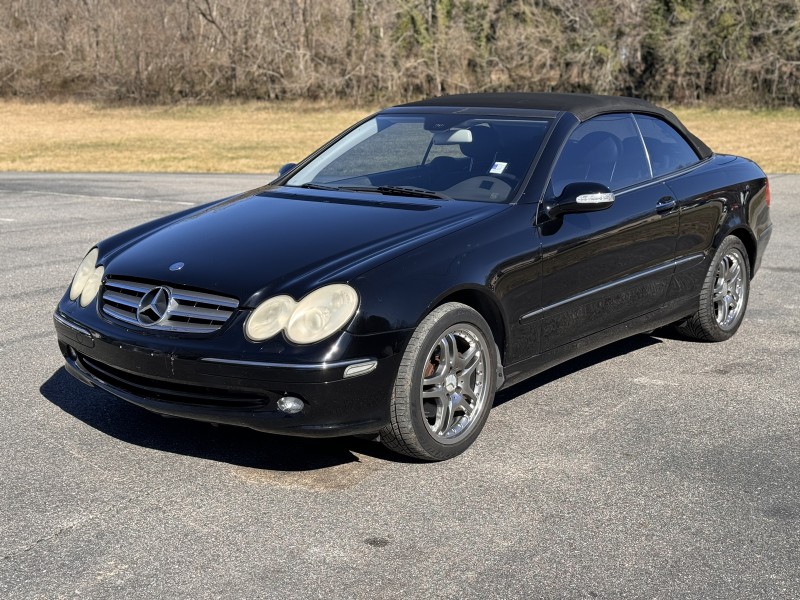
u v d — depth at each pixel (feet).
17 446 13.98
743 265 20.07
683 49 138.10
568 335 15.66
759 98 135.64
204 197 45.24
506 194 15.19
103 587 10.00
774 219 36.32
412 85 154.71
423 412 13.10
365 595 9.86
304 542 11.06
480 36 151.43
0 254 29.60
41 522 11.54
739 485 12.72
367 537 11.19
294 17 160.66
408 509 11.96
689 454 13.80
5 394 16.30
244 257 13.44
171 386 12.98
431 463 13.52
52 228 35.04
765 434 14.64
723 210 19.11
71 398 16.12
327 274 12.71
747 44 136.56
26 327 20.84
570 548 10.93
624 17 140.56
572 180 15.92
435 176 16.01
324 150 18.29
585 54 143.13
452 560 10.63
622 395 16.47
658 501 12.21
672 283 18.03
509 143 16.20
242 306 12.53
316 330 12.20
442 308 13.23
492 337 14.06
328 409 12.26
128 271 13.79
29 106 162.50
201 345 12.44
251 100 163.53
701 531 11.37
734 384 17.08
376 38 155.53
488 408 14.14
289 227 14.39
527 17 148.36
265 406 12.37
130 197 45.16
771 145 79.15
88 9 168.76
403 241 13.52
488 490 12.55
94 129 115.85
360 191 16.12
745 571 10.41
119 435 14.44
